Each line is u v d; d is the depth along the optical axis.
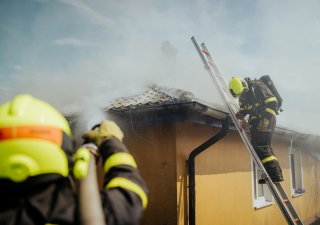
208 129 5.06
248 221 5.96
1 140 0.78
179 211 4.12
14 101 0.86
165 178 4.23
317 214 10.67
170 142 4.26
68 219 0.78
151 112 3.96
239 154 5.98
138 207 0.81
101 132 1.01
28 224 0.75
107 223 0.76
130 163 0.92
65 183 0.85
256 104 3.77
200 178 4.67
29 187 0.79
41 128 0.82
